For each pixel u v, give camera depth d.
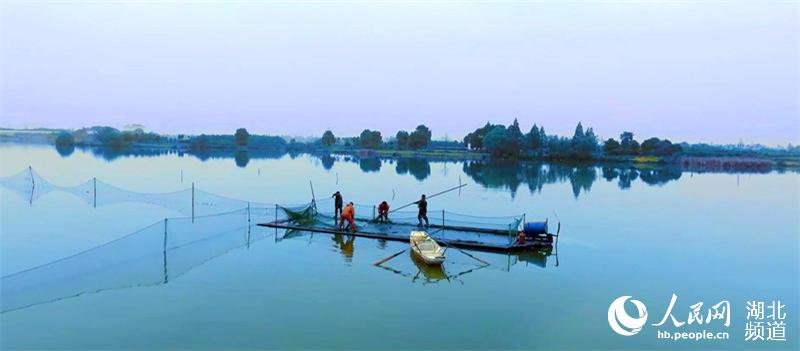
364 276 22.80
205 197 49.78
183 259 24.89
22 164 88.94
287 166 104.06
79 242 28.86
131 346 15.72
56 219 35.62
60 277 21.83
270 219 36.69
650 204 48.59
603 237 32.38
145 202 44.75
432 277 22.84
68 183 57.78
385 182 70.19
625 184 69.75
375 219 35.25
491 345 16.28
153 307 18.70
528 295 20.83
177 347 15.73
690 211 44.38
